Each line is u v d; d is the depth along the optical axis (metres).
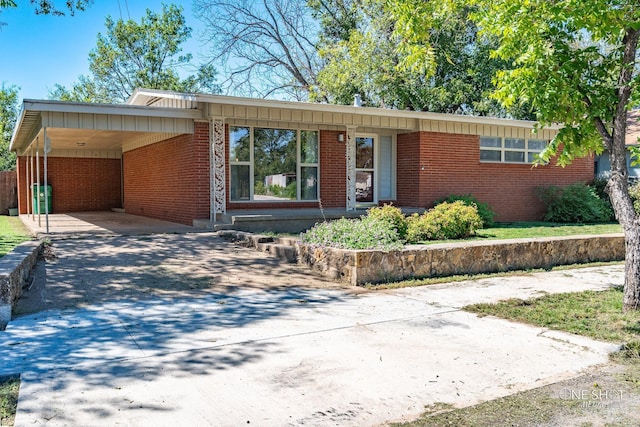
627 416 3.52
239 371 4.21
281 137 14.01
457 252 8.36
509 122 15.85
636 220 6.06
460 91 24.36
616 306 6.30
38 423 3.27
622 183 6.17
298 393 3.82
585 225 14.94
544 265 9.25
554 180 17.48
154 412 3.46
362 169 15.66
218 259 8.73
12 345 4.72
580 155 6.92
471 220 11.30
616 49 6.57
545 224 15.32
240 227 11.64
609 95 6.38
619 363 4.54
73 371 4.13
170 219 14.55
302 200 14.35
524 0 6.14
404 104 25.17
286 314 5.93
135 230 11.91
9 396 3.67
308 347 4.82
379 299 6.70
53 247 9.36
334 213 13.11
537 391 3.94
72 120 11.08
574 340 5.07
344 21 26.64
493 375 4.23
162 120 12.10
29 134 14.35
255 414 3.48
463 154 15.84
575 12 5.84
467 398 3.80
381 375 4.18
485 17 6.82
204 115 12.47
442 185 15.52
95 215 18.14
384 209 10.45
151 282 7.21
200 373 4.15
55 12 12.77
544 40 6.28
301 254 8.67
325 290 7.16
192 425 3.31
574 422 3.44
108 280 7.23
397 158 16.03
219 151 12.47
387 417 3.49
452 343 4.99
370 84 24.80
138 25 33.91
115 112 11.29
